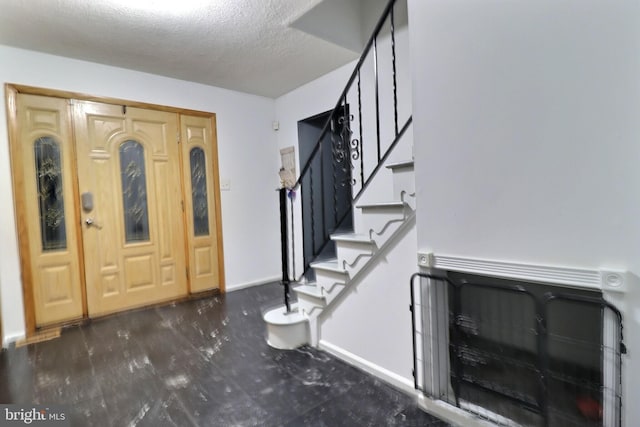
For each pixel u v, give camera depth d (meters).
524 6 1.16
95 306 2.92
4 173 2.48
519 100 1.20
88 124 2.87
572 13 1.06
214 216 3.64
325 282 2.12
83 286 2.86
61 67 2.73
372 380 1.83
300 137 3.85
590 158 1.06
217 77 3.35
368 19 2.87
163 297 3.30
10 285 2.50
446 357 1.51
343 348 2.08
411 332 1.65
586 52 1.04
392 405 1.60
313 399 1.66
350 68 3.14
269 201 4.11
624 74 0.98
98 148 2.92
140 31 2.38
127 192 3.08
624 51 0.98
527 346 1.27
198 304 3.27
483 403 1.40
